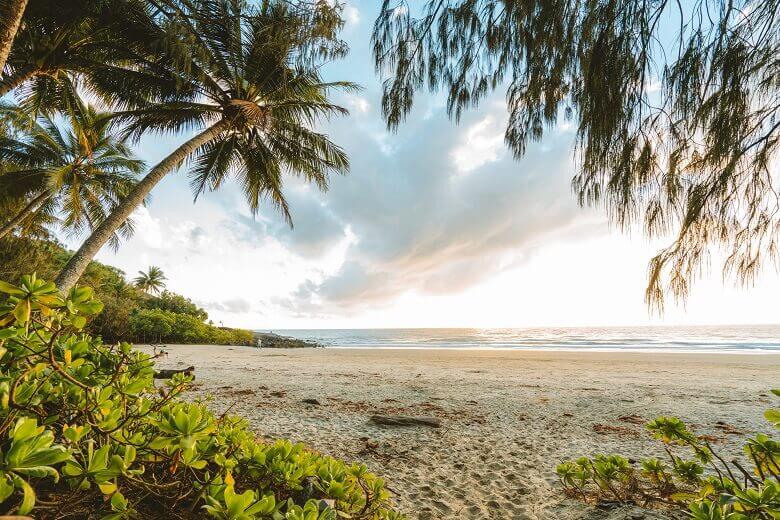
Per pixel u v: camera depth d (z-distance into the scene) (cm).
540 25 211
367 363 1802
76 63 880
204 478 123
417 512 341
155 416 126
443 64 250
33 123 1379
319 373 1328
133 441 110
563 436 588
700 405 822
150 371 143
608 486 317
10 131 1405
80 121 1123
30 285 93
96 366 136
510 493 382
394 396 905
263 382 1072
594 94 192
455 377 1266
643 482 379
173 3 757
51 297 96
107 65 864
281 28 807
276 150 1145
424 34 248
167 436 97
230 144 1097
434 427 629
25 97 989
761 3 167
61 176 1205
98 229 737
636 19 183
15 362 105
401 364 1761
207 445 117
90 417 107
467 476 429
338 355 2456
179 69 834
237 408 715
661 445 538
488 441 559
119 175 1641
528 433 604
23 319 91
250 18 844
